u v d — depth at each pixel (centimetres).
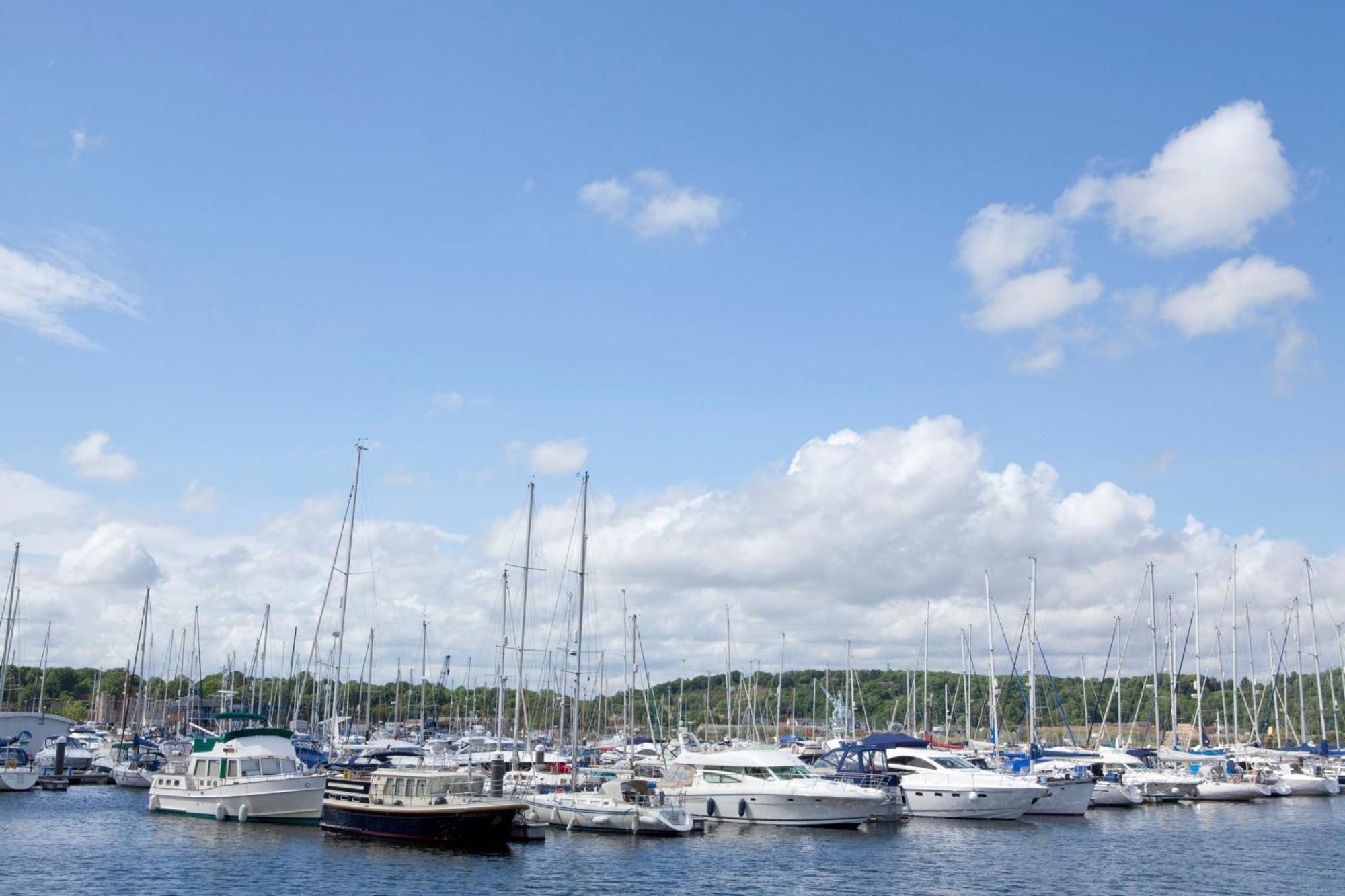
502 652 6681
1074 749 8406
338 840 5069
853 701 13012
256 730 6075
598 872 4450
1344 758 9969
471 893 3972
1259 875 4722
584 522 6456
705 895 4075
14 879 4116
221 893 3891
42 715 9625
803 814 5981
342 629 7181
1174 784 8138
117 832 5331
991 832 6025
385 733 11669
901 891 4231
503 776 6016
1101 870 4791
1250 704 11981
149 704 14700
